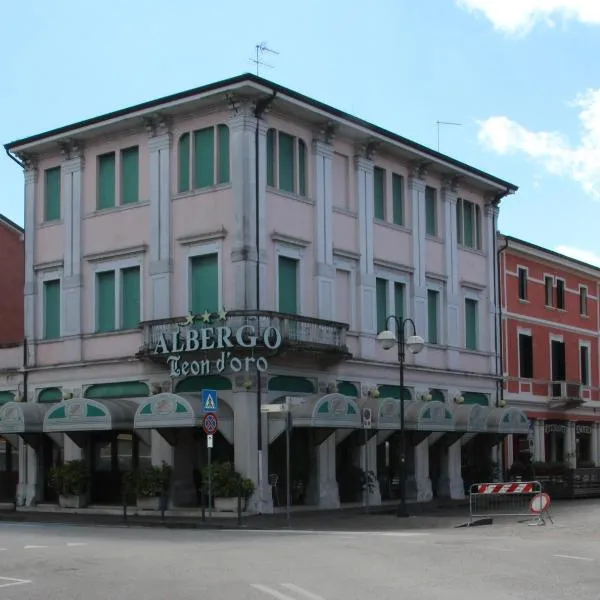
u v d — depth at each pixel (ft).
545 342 148.56
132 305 102.78
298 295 99.09
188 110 98.43
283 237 97.04
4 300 121.29
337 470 104.06
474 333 128.57
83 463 103.19
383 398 107.34
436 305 121.08
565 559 52.16
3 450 114.52
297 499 97.76
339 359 100.12
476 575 45.52
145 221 101.60
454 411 117.39
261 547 60.29
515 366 140.15
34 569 48.78
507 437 134.82
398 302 114.42
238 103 94.43
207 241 96.22
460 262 125.70
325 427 94.89
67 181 109.19
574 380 155.43
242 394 91.40
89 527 84.17
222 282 94.73
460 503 109.29
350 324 106.01
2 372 113.60
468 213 129.49
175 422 90.33
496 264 133.08
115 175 105.29
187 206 98.22
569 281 157.48
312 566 49.19
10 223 122.11
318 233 101.81
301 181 101.40
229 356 91.71
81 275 107.14
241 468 90.84
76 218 107.96
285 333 92.68
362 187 108.68
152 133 101.60
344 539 66.39
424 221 118.93
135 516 95.30
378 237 110.83
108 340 104.27
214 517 89.35
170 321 95.50
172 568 48.75
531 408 143.02
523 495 104.78
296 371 97.09
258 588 40.98
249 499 90.27
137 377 100.99
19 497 109.81
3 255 122.11
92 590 41.22
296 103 97.76
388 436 107.14
